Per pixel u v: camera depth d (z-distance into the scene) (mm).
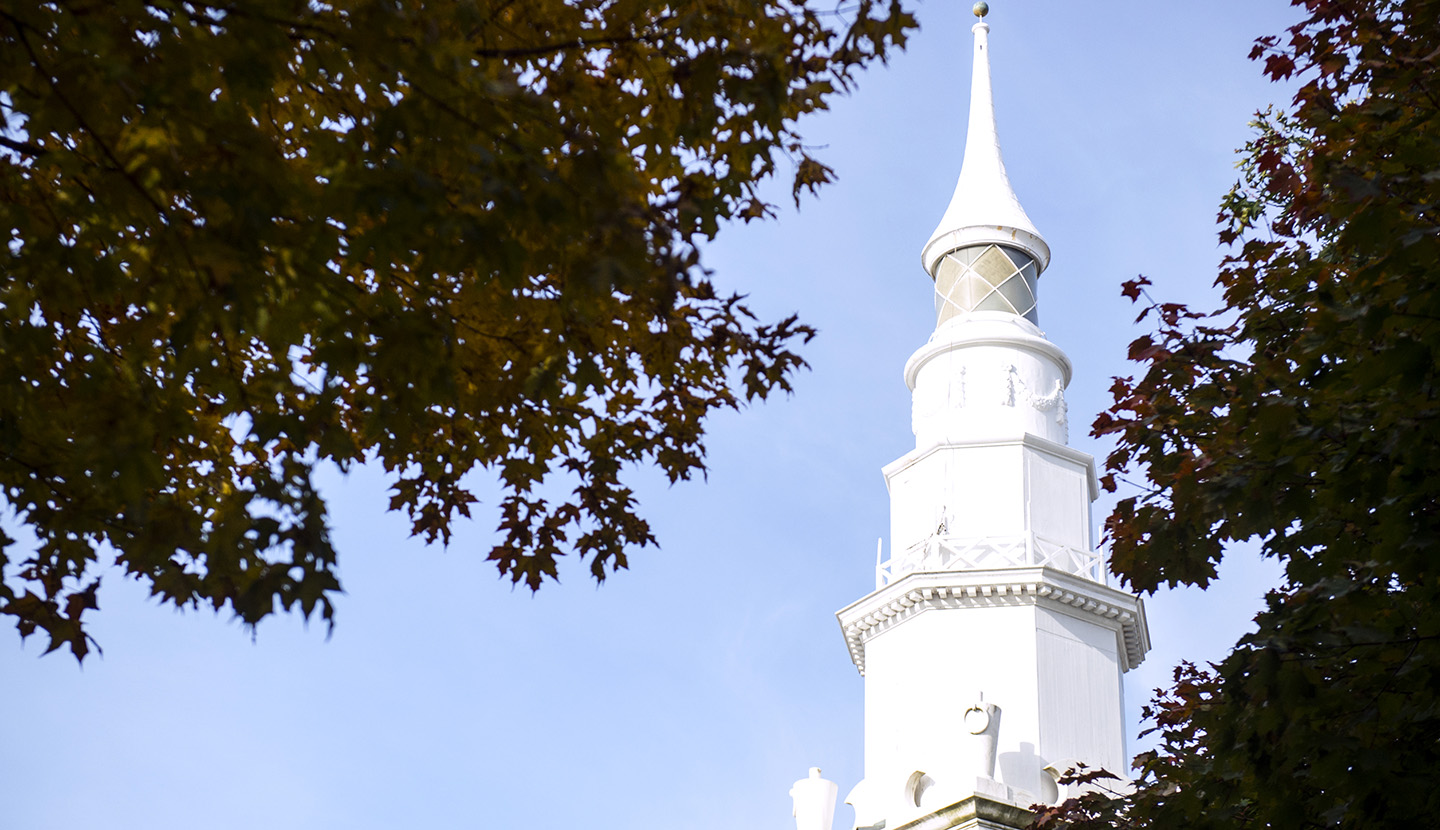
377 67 7320
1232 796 12906
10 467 8719
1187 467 13336
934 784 36188
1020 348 43375
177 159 7074
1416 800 10734
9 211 7727
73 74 7000
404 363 7676
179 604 9180
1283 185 13781
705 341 10234
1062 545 39500
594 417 10609
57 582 9492
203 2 6902
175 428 7883
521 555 11242
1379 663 11445
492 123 7301
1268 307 13781
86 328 9336
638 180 9180
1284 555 12477
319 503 7348
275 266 7551
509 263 7371
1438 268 10500
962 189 46969
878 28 8891
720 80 8297
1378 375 10469
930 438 42406
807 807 38812
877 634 39594
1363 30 13062
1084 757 36688
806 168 9336
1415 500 10820
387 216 7219
